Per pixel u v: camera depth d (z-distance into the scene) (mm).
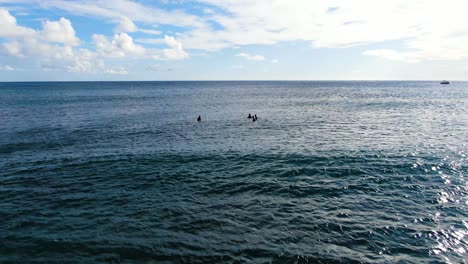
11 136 35344
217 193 18156
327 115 54750
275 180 20109
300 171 21812
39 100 90375
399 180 20078
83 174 21516
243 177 20734
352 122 45781
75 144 31156
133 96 114062
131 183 19766
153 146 30094
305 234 13602
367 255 12117
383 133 36469
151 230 13930
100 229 14016
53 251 12297
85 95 118438
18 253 12156
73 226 14281
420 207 16281
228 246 12664
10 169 22656
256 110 64625
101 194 18031
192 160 24844
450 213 15648
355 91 152000
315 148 28594
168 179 20453
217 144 30922
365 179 20219
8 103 79250
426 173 21359
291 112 60219
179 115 56094
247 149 28484
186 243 12883
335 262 11648
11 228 14055
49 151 28172
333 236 13453
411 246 12758
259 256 11984
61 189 18797
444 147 28828
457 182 19719
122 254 12117
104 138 34250
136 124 44906
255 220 14859
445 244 12938
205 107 71812
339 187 18891
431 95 113938
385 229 14062
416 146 29266
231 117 53125
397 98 98125
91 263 11562
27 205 16531
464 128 39844
